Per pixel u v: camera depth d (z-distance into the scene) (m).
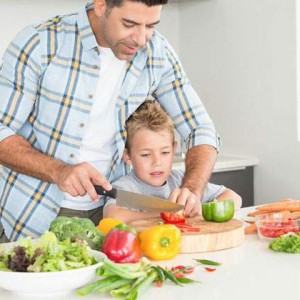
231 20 3.70
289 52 3.43
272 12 3.49
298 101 3.43
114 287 1.41
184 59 3.99
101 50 2.13
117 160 2.27
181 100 2.37
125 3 1.84
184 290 1.43
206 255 1.73
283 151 3.52
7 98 2.09
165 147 2.38
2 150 2.07
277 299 1.36
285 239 1.74
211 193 2.46
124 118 2.23
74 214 2.24
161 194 2.45
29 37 2.08
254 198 3.69
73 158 2.18
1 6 3.42
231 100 3.75
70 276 1.37
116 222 1.81
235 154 3.77
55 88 2.11
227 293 1.40
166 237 1.67
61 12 3.62
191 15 3.92
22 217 2.20
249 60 3.63
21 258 1.40
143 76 2.25
